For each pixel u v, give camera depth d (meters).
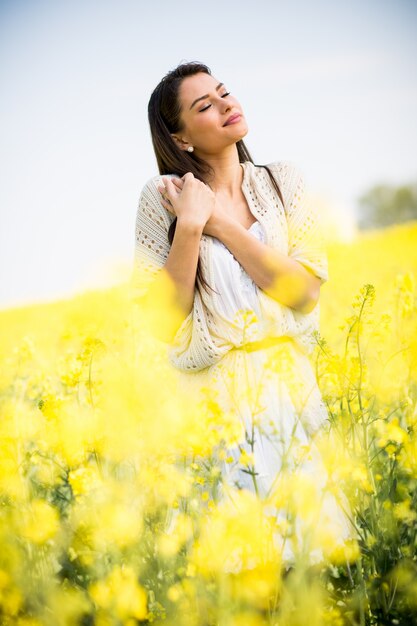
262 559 2.03
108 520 2.01
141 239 2.94
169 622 2.00
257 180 2.85
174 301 2.73
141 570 2.20
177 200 2.75
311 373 2.79
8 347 6.48
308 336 2.79
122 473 2.59
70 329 3.41
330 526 2.36
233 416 2.27
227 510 2.21
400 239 15.34
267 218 2.79
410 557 2.25
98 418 2.31
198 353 2.72
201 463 2.48
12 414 2.75
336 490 2.26
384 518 2.29
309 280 2.75
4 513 2.36
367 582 2.23
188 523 2.19
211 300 2.68
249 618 1.91
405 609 2.18
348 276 9.01
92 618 2.24
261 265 2.67
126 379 2.29
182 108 2.84
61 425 2.35
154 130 2.94
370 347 3.19
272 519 2.07
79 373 2.71
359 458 2.36
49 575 2.28
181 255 2.70
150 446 2.23
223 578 1.96
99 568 2.11
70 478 2.15
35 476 2.76
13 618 2.14
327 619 2.06
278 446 2.57
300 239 2.85
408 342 2.95
